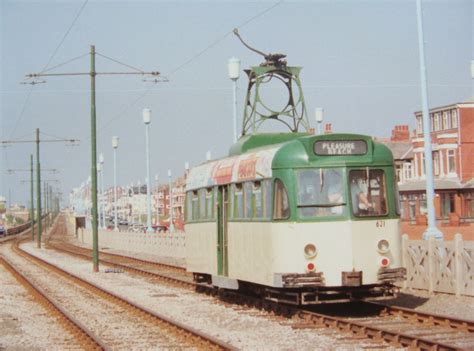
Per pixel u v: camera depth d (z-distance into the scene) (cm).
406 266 2275
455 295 2053
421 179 7056
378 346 1402
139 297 2475
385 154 1844
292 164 1802
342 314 1855
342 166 1805
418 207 6906
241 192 2031
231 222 2097
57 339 1680
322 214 1788
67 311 2005
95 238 3819
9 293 2775
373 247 1797
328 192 1797
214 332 1661
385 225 1809
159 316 1819
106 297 2470
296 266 1777
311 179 1795
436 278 2141
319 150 1806
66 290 2794
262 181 1894
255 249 1933
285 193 1805
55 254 5800
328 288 1809
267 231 1858
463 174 6725
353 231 1783
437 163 6994
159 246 5278
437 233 2281
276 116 2267
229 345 1372
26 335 1755
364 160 1819
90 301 2412
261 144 2112
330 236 1778
